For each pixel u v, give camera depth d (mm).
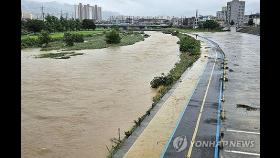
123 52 77312
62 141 23188
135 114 28828
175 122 25703
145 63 58844
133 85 40438
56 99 34156
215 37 135375
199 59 63156
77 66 55656
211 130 23875
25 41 90000
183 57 64875
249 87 38750
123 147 21062
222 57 66500
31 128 25812
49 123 26891
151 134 23172
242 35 153750
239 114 28031
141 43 104938
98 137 23719
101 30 181250
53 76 46562
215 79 43312
